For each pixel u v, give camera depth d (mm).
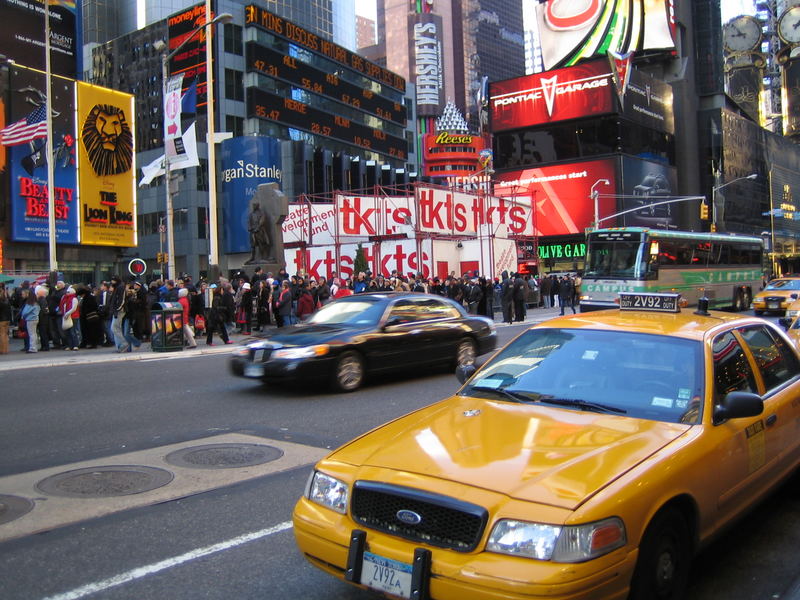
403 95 89562
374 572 3086
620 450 3334
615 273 25156
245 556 4254
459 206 33438
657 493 3119
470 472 3164
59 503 5207
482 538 2869
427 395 10062
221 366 13633
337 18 102500
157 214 63000
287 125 66500
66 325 16859
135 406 9328
